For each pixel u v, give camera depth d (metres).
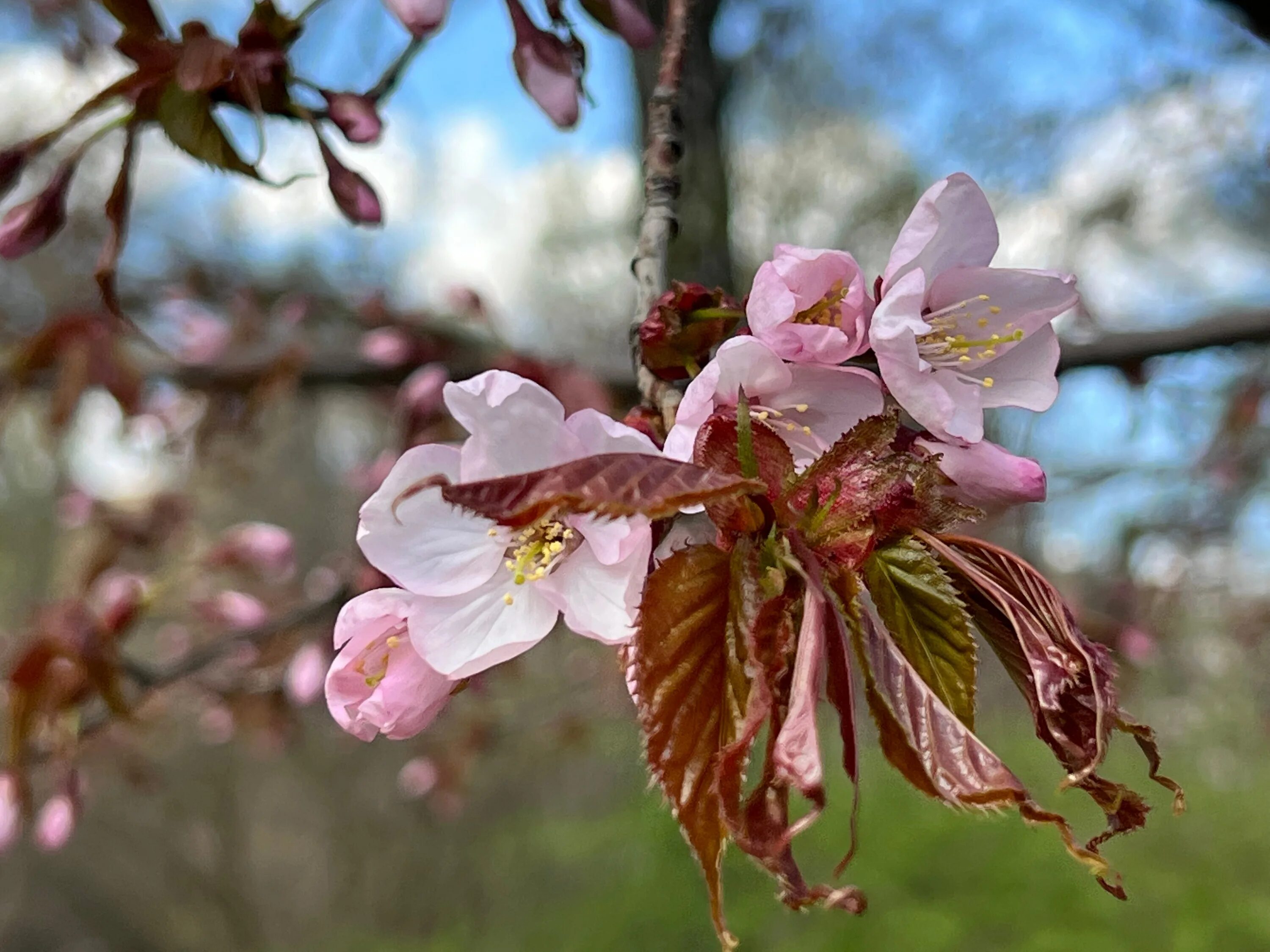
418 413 0.35
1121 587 0.71
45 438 0.44
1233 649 1.13
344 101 0.19
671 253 0.32
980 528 0.49
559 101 0.18
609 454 0.10
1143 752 0.11
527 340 0.46
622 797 1.03
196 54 0.18
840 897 0.10
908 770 0.11
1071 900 0.77
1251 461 0.66
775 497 0.11
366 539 0.13
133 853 1.40
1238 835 1.04
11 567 1.15
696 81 0.33
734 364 0.13
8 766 0.30
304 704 0.44
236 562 0.40
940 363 0.14
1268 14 0.27
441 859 1.29
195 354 0.44
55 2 0.42
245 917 1.38
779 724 0.10
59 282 0.53
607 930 0.81
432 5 0.17
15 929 1.46
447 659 0.12
